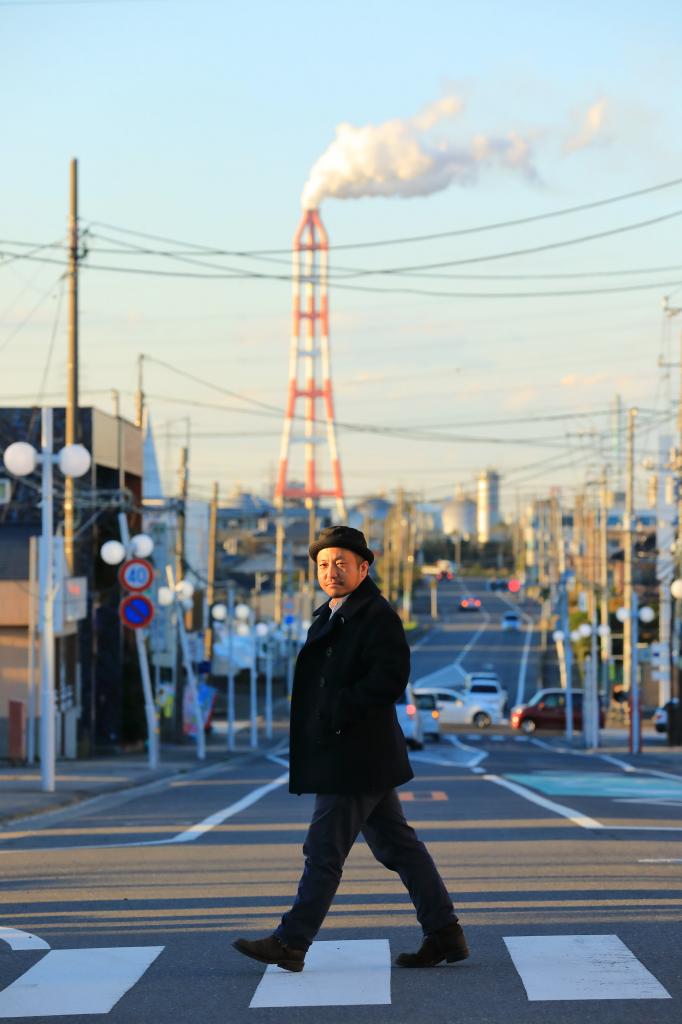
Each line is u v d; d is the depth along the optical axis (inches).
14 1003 773.3
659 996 754.2
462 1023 701.3
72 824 2038.6
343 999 762.2
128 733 5708.7
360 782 813.2
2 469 5083.7
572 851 1476.4
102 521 5580.7
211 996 783.1
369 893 1172.5
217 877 1312.7
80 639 5098.4
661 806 2225.6
